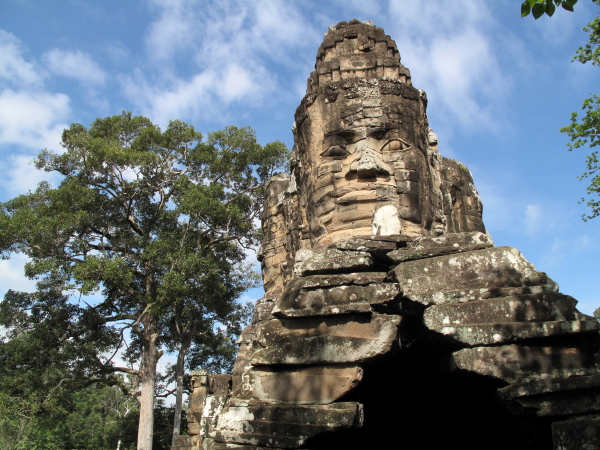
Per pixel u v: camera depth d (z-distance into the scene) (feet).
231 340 108.47
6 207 87.61
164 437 107.86
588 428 16.14
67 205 79.66
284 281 45.27
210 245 90.74
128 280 74.28
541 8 21.58
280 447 18.86
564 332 18.93
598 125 54.03
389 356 21.02
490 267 21.20
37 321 82.94
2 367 81.25
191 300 81.25
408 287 21.13
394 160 30.42
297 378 20.44
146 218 94.27
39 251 77.25
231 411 20.07
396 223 28.53
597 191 53.98
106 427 151.64
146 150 90.48
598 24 49.90
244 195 94.02
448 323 19.79
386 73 32.68
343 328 20.79
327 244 28.66
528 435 19.15
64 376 80.64
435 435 30.96
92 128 95.09
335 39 34.45
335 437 19.21
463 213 48.06
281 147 96.89
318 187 30.71
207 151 93.25
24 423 98.73
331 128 31.04
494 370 18.84
